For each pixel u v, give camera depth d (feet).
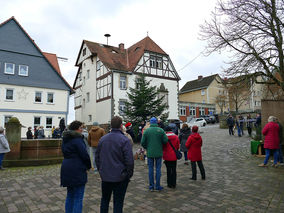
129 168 11.61
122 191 11.91
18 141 31.68
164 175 24.57
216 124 122.83
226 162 30.09
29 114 85.66
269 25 31.07
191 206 15.17
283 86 31.14
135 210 14.66
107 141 12.01
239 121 59.52
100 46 108.58
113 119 12.58
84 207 15.21
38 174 25.61
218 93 170.19
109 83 93.45
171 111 104.12
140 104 59.93
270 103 33.04
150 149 18.67
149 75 99.66
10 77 83.87
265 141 26.58
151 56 102.06
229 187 19.22
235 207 14.85
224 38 34.37
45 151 33.22
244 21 32.73
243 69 33.04
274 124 26.48
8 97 83.15
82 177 11.98
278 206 14.84
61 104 92.79
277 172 23.65
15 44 86.43
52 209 14.87
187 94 182.09
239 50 33.91
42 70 90.68
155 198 16.90
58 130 68.64
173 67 108.06
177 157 19.29
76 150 12.09
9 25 86.28
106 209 11.76
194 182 21.13
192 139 22.20
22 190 19.12
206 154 36.76
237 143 47.55
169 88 105.19
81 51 117.50
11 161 30.53
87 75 112.27
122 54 108.58
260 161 29.73
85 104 112.88
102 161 11.87
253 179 21.38
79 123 12.84
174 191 18.53
